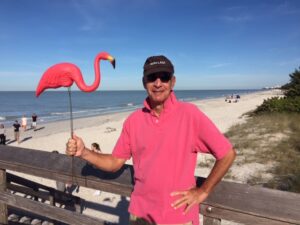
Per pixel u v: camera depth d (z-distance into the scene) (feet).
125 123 7.53
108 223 16.56
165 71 6.49
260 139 41.37
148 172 6.77
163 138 6.70
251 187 6.88
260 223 6.57
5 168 11.41
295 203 6.31
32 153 10.91
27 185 16.44
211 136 6.23
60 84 7.04
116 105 252.42
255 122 58.95
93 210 20.40
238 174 27.09
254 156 32.60
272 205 6.48
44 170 10.31
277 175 26.05
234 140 42.86
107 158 7.55
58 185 22.11
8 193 11.50
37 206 10.71
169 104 6.75
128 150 7.60
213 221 7.21
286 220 6.24
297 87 84.69
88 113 162.40
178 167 6.61
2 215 11.76
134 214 7.16
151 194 6.79
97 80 6.83
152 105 6.94
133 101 328.90
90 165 9.31
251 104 167.73
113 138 61.21
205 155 34.12
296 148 35.12
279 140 39.68
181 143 6.59
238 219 6.84
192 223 6.78
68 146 6.98
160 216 6.67
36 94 7.26
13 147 11.64
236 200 6.85
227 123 70.38
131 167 8.70
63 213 10.07
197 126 6.46
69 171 9.63
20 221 15.25
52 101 330.54
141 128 7.09
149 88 6.73
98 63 6.88
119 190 8.62
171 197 6.63
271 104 76.64
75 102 308.81
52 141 60.54
